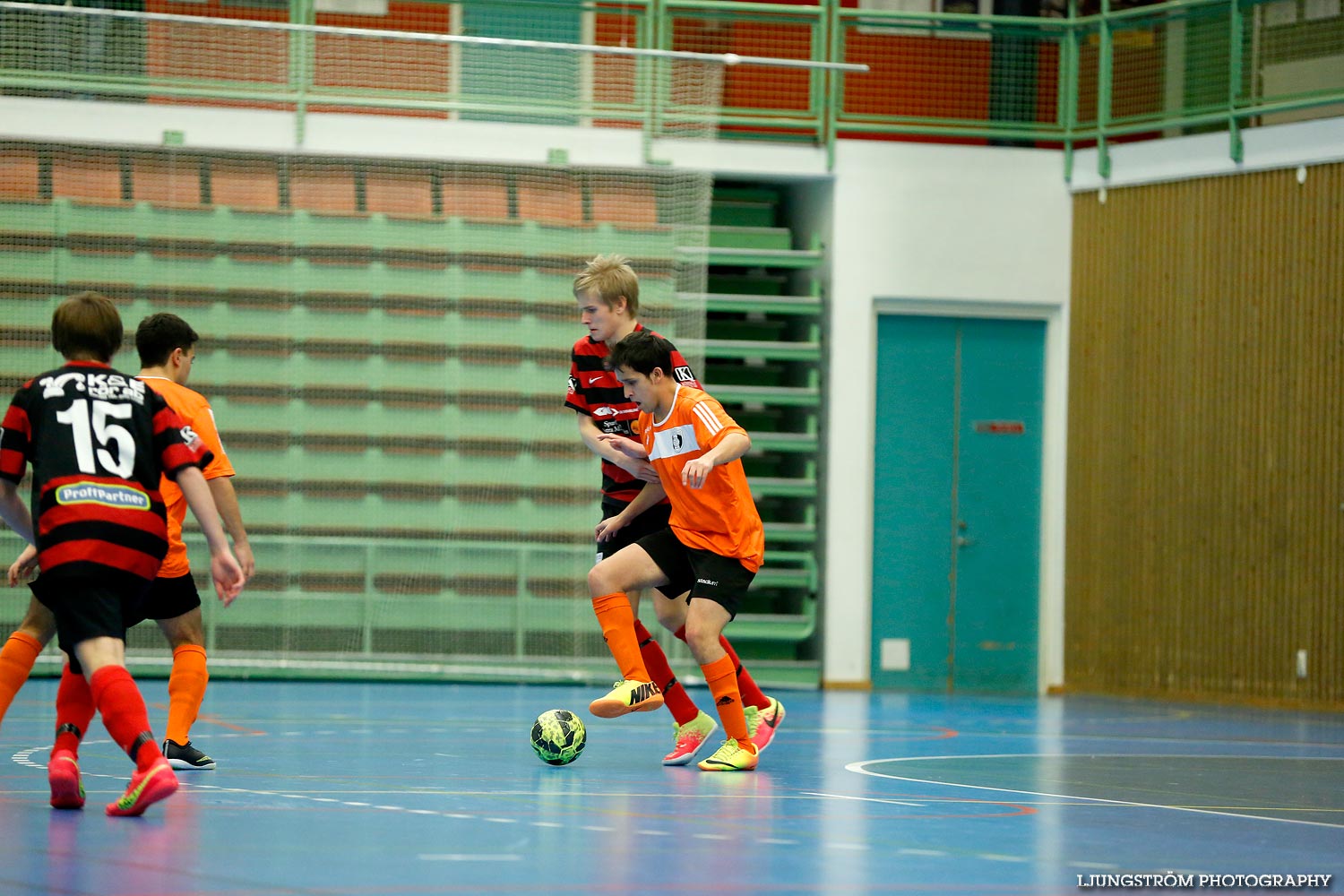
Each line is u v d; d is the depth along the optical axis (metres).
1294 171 20.81
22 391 7.91
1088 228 23.33
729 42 22.94
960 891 5.86
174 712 10.22
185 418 10.09
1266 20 21.05
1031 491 23.69
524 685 21.33
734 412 24.28
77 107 20.97
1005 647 23.50
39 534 7.57
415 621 21.50
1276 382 20.89
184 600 10.13
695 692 20.44
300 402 21.62
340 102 21.62
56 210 20.91
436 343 21.95
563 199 22.08
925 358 23.48
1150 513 22.28
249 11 21.50
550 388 22.17
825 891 5.80
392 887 5.62
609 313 11.29
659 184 22.16
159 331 10.23
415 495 21.78
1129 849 7.16
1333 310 20.31
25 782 9.13
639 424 10.86
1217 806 9.28
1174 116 22.16
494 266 22.06
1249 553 21.06
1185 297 21.97
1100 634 22.80
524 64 22.05
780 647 23.22
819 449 23.42
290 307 21.64
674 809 8.38
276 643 21.09
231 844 6.70
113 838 6.84
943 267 23.27
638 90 22.19
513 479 22.02
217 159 21.42
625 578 10.64
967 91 23.45
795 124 23.00
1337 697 20.02
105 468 7.60
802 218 24.36
